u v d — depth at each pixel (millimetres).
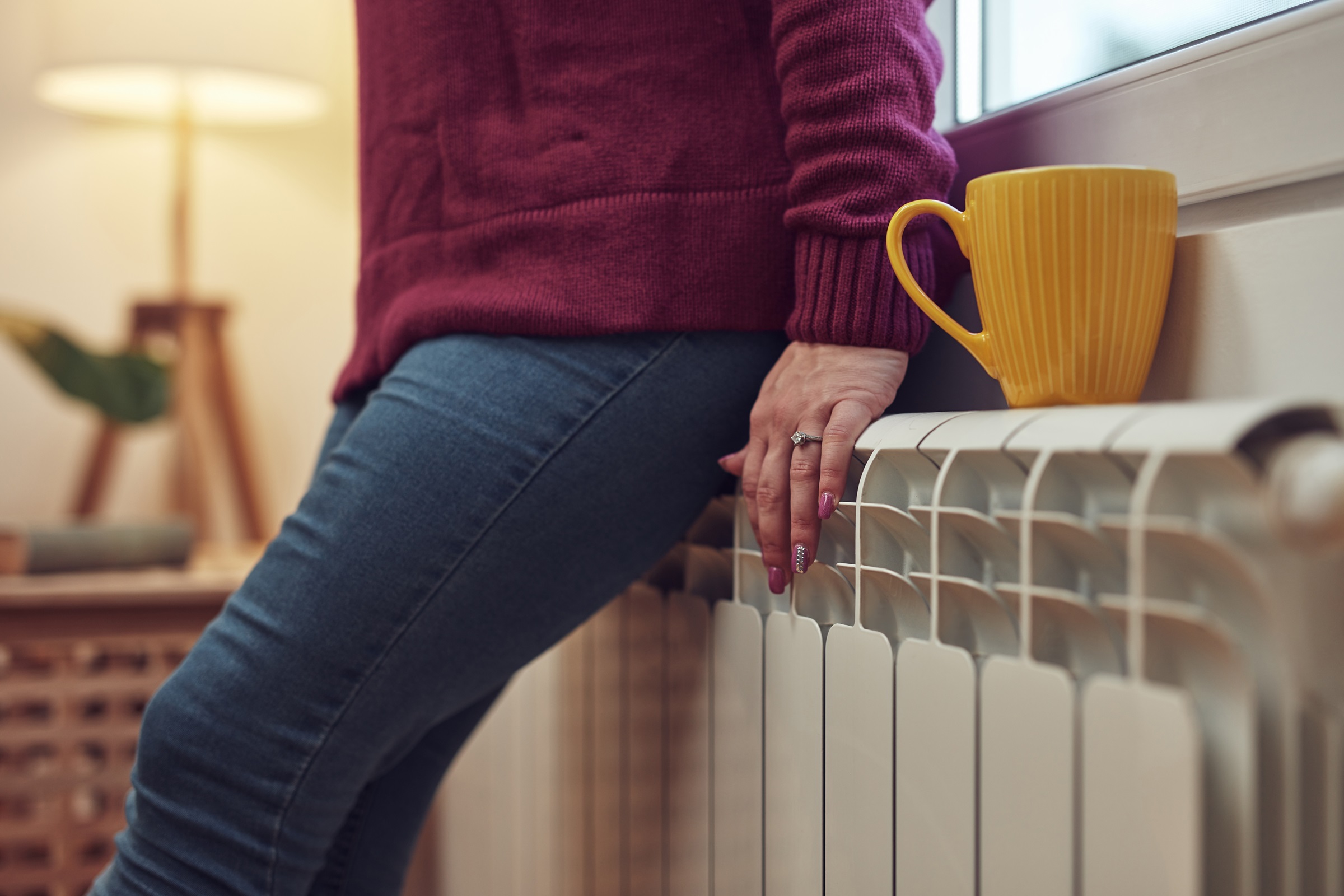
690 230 613
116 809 1299
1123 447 370
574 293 609
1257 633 343
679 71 624
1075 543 392
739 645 621
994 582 454
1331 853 341
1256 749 331
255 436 2215
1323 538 319
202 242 2197
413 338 665
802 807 551
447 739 817
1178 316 529
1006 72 820
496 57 655
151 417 1855
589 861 862
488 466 600
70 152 2143
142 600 1246
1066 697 375
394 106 694
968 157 747
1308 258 460
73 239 2143
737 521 633
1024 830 393
